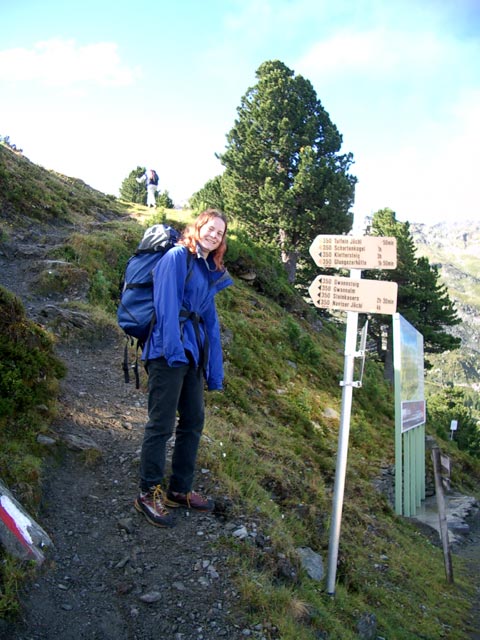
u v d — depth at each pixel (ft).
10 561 10.19
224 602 11.06
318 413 35.35
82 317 25.95
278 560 13.11
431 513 34.45
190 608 10.78
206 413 23.12
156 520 12.67
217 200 111.86
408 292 106.01
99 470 14.73
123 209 60.90
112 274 35.78
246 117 99.55
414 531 29.94
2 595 9.59
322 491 21.90
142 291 12.35
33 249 35.04
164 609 10.67
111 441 16.34
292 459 23.57
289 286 61.11
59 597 10.39
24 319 17.84
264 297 53.36
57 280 30.86
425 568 24.18
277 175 94.32
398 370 29.22
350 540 21.57
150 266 12.46
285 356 41.06
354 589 17.16
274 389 33.99
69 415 17.07
